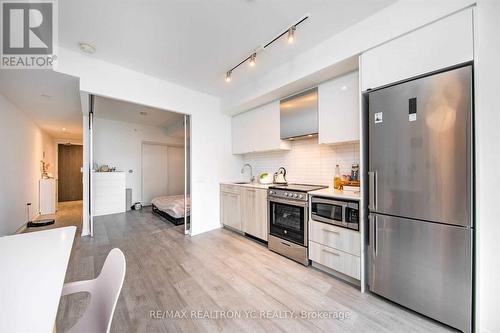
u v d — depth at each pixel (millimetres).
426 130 1476
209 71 2826
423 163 1489
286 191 2584
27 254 1065
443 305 1424
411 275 1560
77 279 2146
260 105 3406
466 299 1338
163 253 2758
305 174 3125
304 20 1848
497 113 1290
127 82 2717
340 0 1623
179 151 7242
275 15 1792
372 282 1791
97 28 1931
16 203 3607
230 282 2055
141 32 1998
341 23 1879
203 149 3639
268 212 2863
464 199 1333
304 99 2699
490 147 1314
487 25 1312
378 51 1735
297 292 1887
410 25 1547
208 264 2439
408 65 1567
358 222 1920
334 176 2748
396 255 1635
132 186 6027
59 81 2531
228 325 1494
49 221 4352
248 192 3244
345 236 2020
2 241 1237
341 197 2023
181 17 1802
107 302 929
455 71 1366
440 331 1420
